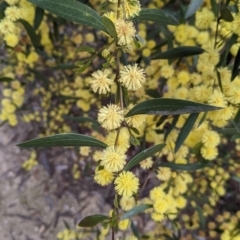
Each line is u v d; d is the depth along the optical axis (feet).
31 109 1.07
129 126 0.42
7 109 0.90
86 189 1.26
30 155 1.24
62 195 1.26
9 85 0.97
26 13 0.60
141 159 0.46
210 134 0.55
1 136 1.31
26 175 1.28
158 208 0.55
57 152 1.27
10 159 1.29
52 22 0.89
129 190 0.40
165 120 0.68
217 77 0.56
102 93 0.41
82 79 0.93
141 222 1.12
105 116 0.39
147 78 0.75
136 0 0.41
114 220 0.44
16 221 1.25
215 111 0.52
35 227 1.24
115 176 0.43
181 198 0.70
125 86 0.41
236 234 0.77
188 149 0.68
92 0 0.78
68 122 1.13
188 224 0.95
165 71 0.64
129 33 0.39
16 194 1.27
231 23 0.52
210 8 0.74
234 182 0.94
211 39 0.68
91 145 0.43
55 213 1.25
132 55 0.86
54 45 0.94
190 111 0.39
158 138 0.66
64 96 1.01
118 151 0.40
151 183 1.06
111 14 0.41
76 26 0.94
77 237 1.03
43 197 1.27
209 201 0.94
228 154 0.90
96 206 1.25
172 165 0.63
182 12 0.69
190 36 0.66
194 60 0.72
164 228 0.93
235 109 0.59
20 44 0.78
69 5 0.39
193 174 0.92
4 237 1.24
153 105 0.40
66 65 0.89
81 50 0.42
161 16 0.49
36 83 1.10
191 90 0.57
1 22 0.58
